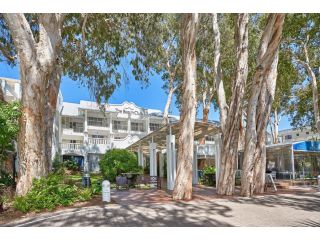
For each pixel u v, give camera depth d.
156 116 49.56
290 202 12.70
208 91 30.58
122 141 42.84
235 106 15.56
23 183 11.88
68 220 9.34
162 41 27.42
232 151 15.41
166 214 10.12
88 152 40.34
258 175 16.11
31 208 10.85
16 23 11.59
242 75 15.74
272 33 13.72
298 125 29.73
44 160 12.50
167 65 29.84
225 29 24.55
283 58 22.12
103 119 46.12
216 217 9.72
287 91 28.25
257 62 15.10
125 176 19.81
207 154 27.00
